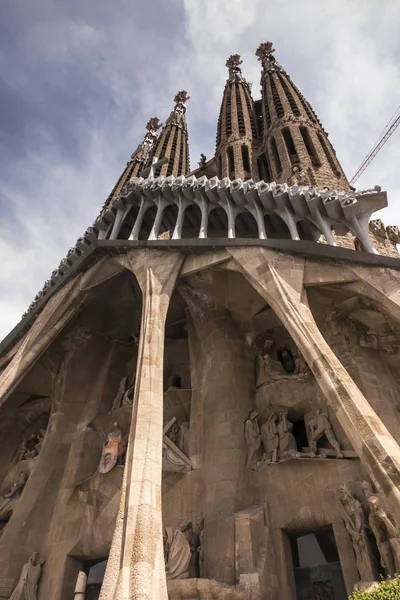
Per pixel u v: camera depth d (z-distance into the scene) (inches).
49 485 715.4
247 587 445.7
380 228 933.8
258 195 685.3
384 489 325.7
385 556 411.8
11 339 878.4
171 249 695.7
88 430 761.0
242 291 706.8
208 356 714.8
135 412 477.7
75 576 624.4
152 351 550.0
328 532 523.2
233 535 511.5
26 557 642.2
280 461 556.1
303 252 572.4
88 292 819.4
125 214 867.4
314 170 1149.7
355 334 603.8
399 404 547.2
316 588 490.6
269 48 2060.8
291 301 517.3
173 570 477.7
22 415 917.2
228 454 590.2
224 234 836.0
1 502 772.6
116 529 385.4
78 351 860.0
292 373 648.4
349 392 391.9
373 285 517.7
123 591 327.6
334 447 539.2
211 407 653.3
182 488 603.8
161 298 627.2
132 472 419.2
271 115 1473.9
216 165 1659.7
